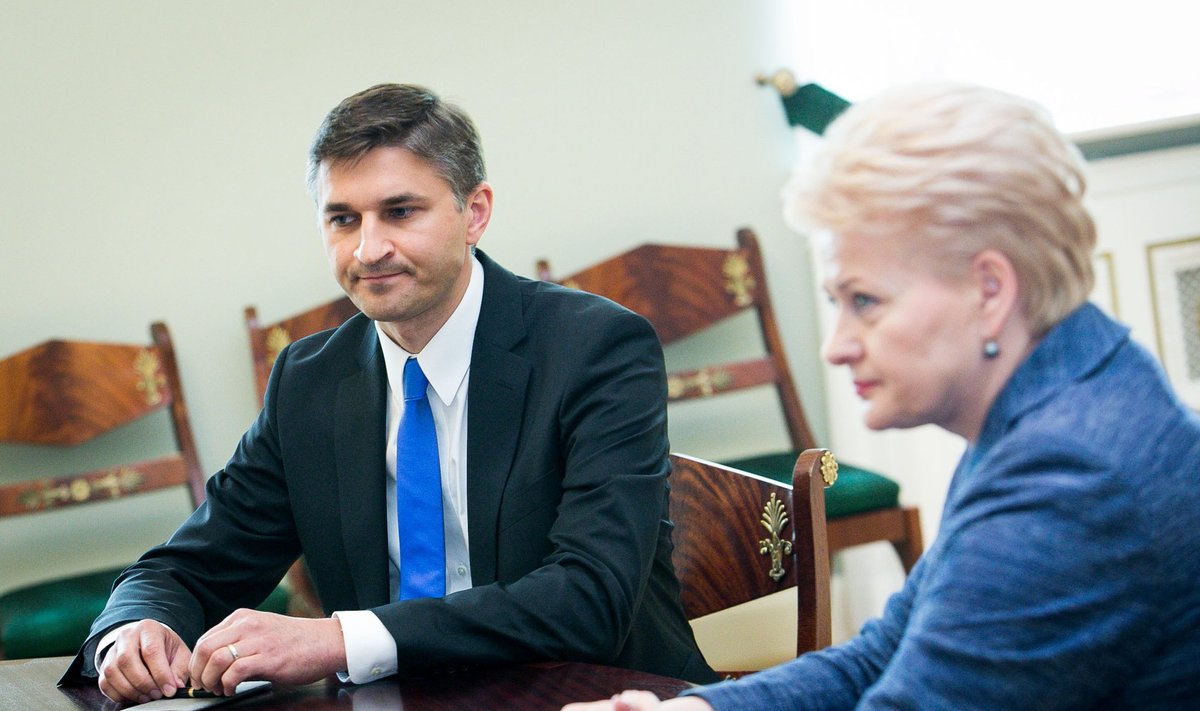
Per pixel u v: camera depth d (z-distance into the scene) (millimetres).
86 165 3617
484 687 1382
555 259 4031
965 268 955
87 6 3615
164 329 3580
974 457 1007
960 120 948
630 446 1741
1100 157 4055
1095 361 951
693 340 4113
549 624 1512
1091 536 886
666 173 4145
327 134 1748
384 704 1341
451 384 1832
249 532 1919
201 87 3709
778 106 4258
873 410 1006
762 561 1796
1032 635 892
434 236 1743
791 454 3807
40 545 3576
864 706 943
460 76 3943
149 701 1474
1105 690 900
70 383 3455
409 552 1790
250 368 3744
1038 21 4246
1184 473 899
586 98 4062
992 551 913
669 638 1803
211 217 3719
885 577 4168
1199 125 4047
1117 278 4008
